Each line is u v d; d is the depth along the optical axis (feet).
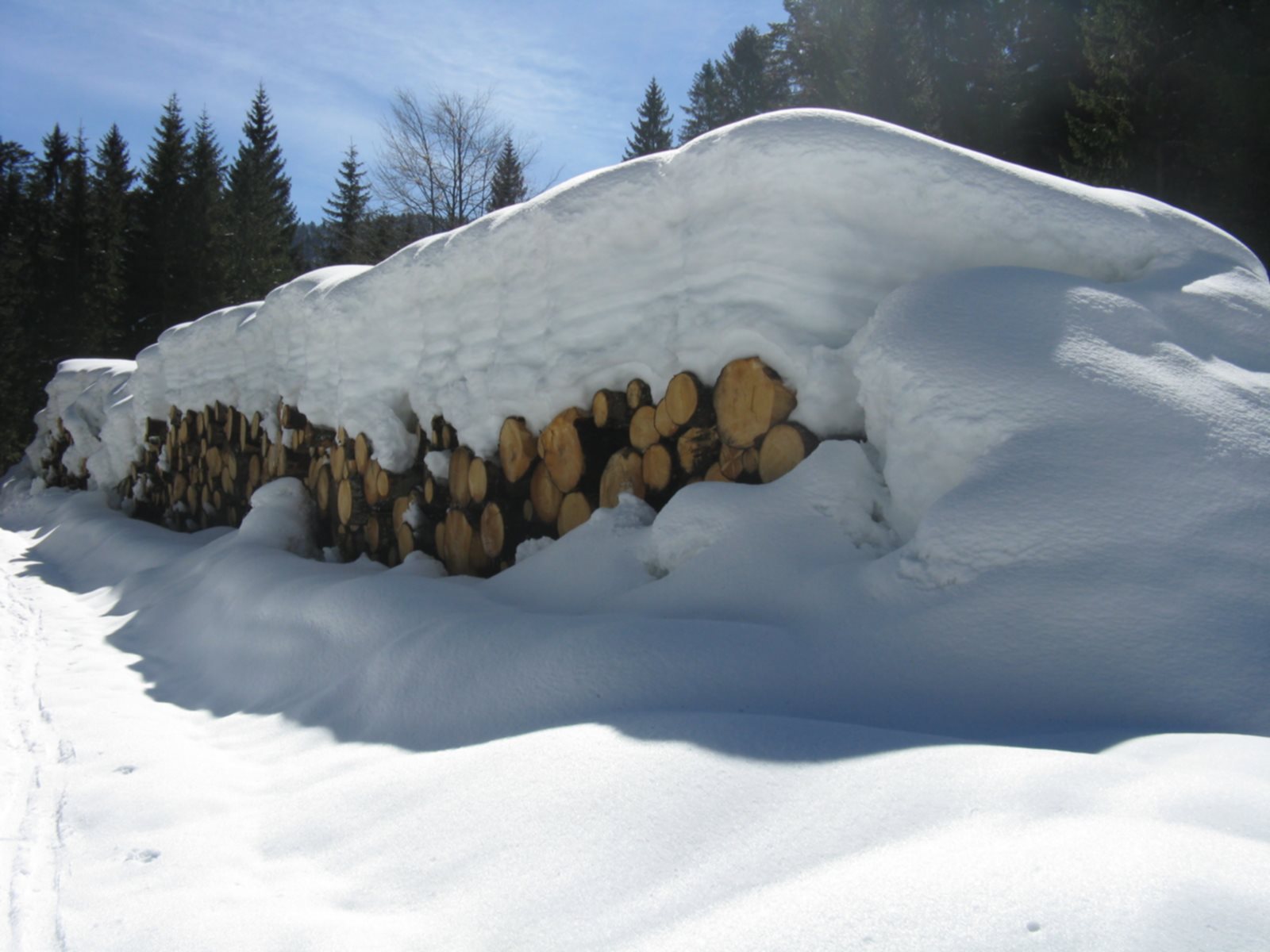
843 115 10.39
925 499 8.54
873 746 5.74
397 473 16.76
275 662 12.72
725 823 5.28
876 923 3.95
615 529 11.43
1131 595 6.93
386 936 5.22
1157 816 4.39
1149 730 5.97
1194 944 3.45
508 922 5.03
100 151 135.95
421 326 16.30
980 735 6.25
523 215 13.43
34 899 6.44
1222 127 47.29
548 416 13.14
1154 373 8.42
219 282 113.70
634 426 12.07
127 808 8.17
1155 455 7.65
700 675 7.49
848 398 9.84
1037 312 8.88
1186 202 49.08
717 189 10.95
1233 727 5.98
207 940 5.57
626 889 4.98
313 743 9.72
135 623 18.61
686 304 11.27
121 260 111.65
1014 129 63.16
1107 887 3.81
